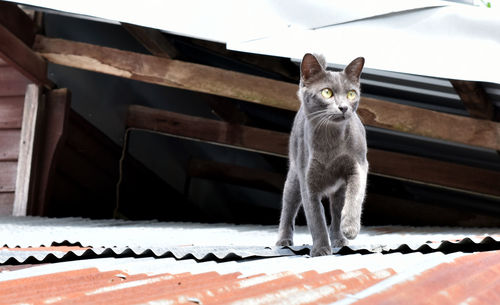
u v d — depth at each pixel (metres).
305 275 1.55
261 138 7.07
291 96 5.38
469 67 3.62
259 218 9.52
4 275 1.65
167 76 5.57
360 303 1.20
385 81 5.15
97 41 7.17
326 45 3.76
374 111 5.21
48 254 2.02
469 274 1.64
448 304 1.28
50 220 5.32
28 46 5.87
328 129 2.56
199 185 9.18
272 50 3.83
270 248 2.44
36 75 6.02
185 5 3.93
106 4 3.91
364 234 4.24
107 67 5.72
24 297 1.32
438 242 2.40
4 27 5.52
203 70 5.52
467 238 2.20
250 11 3.88
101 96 7.22
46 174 6.43
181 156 8.70
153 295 1.31
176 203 8.70
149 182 8.05
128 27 5.15
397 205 7.60
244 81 5.44
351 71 2.68
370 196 7.67
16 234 3.39
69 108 6.54
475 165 6.79
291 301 1.23
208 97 6.77
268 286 1.39
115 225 5.04
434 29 3.67
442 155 6.76
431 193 7.86
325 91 2.60
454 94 5.09
